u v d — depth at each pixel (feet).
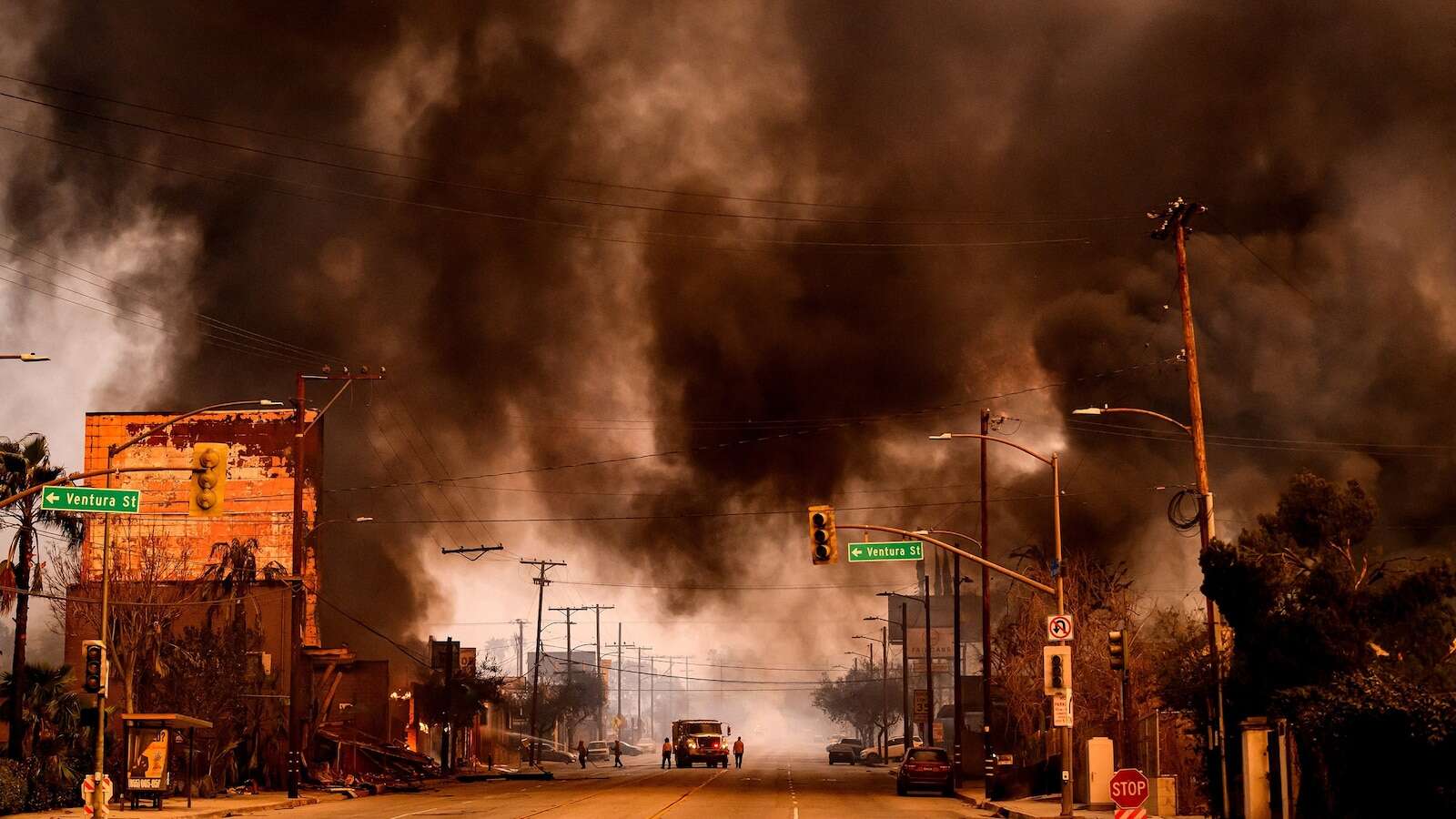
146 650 157.99
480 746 294.87
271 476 198.08
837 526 111.96
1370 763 72.69
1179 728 117.08
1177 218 105.29
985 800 140.67
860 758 328.49
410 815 111.34
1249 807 85.25
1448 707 67.41
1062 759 113.60
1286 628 89.45
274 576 190.49
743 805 124.98
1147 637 153.69
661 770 264.31
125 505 89.04
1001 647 191.31
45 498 87.66
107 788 106.11
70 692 140.15
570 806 123.54
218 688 157.38
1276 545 93.45
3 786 115.75
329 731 197.67
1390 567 92.68
